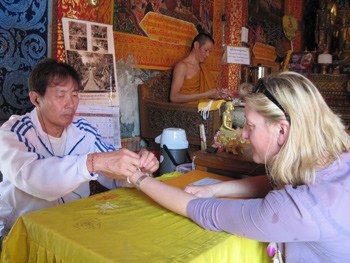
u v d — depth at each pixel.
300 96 1.02
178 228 1.15
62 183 1.46
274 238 1.01
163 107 3.99
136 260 0.93
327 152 1.02
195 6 5.11
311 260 1.07
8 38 2.76
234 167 1.79
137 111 4.32
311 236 0.97
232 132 1.93
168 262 0.93
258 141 1.11
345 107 6.73
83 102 3.09
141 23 4.26
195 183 1.63
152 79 4.40
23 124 1.70
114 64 3.32
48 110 1.71
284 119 1.04
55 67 1.70
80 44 3.03
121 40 4.04
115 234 1.10
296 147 1.02
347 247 0.98
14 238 1.22
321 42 8.41
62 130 1.85
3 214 1.74
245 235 1.05
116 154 1.43
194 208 1.17
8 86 2.81
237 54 5.70
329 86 6.90
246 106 1.13
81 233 1.10
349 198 0.96
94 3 3.08
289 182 1.05
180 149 2.61
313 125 1.01
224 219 1.08
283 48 8.27
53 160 1.49
